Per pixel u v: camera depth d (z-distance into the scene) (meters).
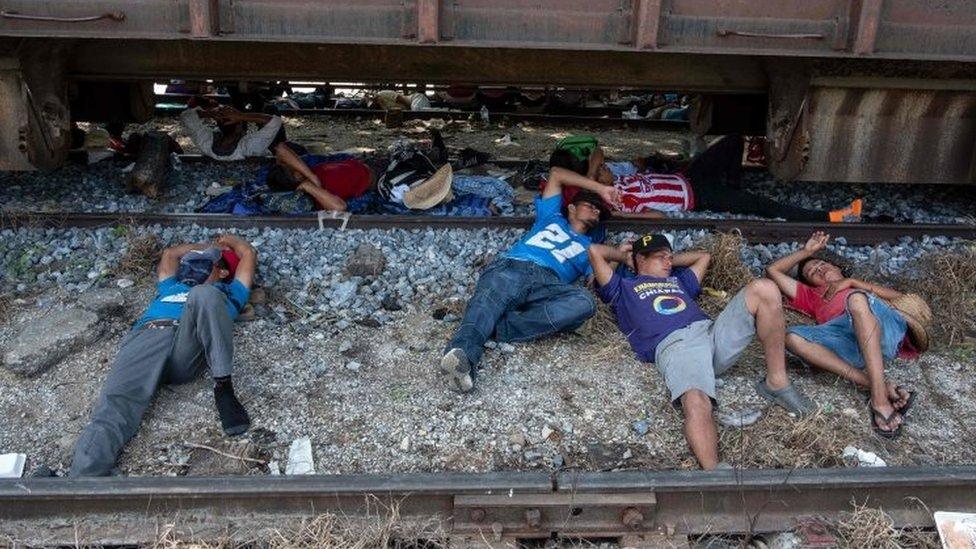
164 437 3.31
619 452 3.26
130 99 6.02
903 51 4.00
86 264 4.59
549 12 3.83
